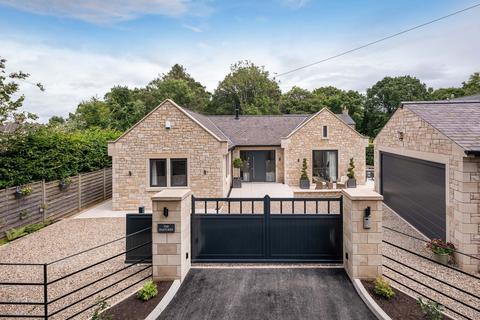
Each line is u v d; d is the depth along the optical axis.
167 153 14.25
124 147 14.23
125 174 14.28
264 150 21.30
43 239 10.25
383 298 5.93
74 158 14.16
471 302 6.12
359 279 6.58
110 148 14.22
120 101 44.12
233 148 19.02
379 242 6.54
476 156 7.57
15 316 5.13
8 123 11.79
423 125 10.20
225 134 21.20
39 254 8.90
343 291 6.34
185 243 7.11
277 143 20.59
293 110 50.66
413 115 11.09
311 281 6.79
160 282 6.70
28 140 11.85
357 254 6.57
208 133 14.23
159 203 6.72
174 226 6.71
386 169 15.16
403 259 8.28
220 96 51.44
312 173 20.44
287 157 20.33
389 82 52.94
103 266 7.98
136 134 14.24
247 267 7.59
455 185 8.08
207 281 6.88
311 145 20.33
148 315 5.47
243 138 21.14
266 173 21.38
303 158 20.30
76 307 6.02
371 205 6.54
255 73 49.94
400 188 13.17
